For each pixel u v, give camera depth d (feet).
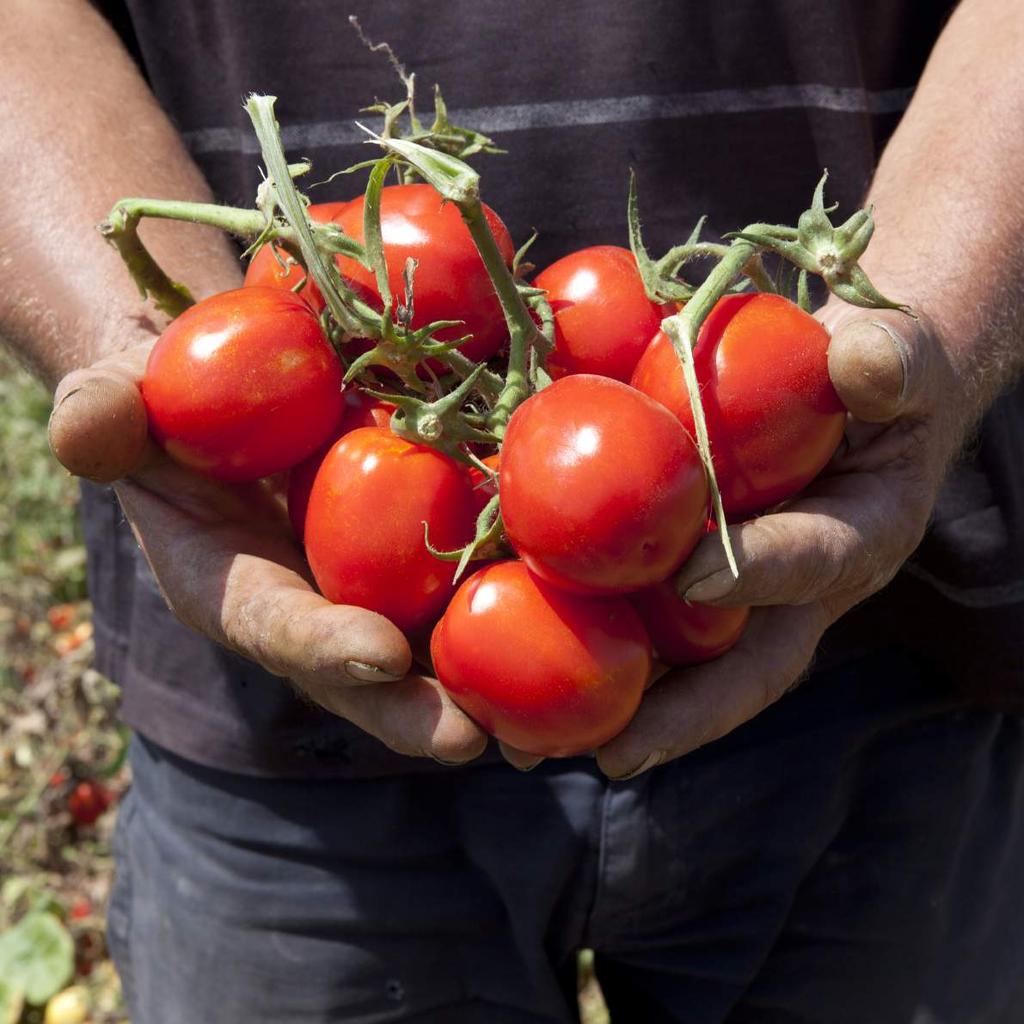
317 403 1.69
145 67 2.36
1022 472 2.19
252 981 2.36
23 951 4.25
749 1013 2.41
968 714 2.34
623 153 2.12
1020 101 2.01
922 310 1.86
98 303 2.04
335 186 2.19
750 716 1.75
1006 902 2.49
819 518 1.65
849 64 2.11
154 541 1.80
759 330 1.63
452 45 2.11
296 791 2.27
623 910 2.25
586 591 1.57
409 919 2.28
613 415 1.54
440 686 1.70
